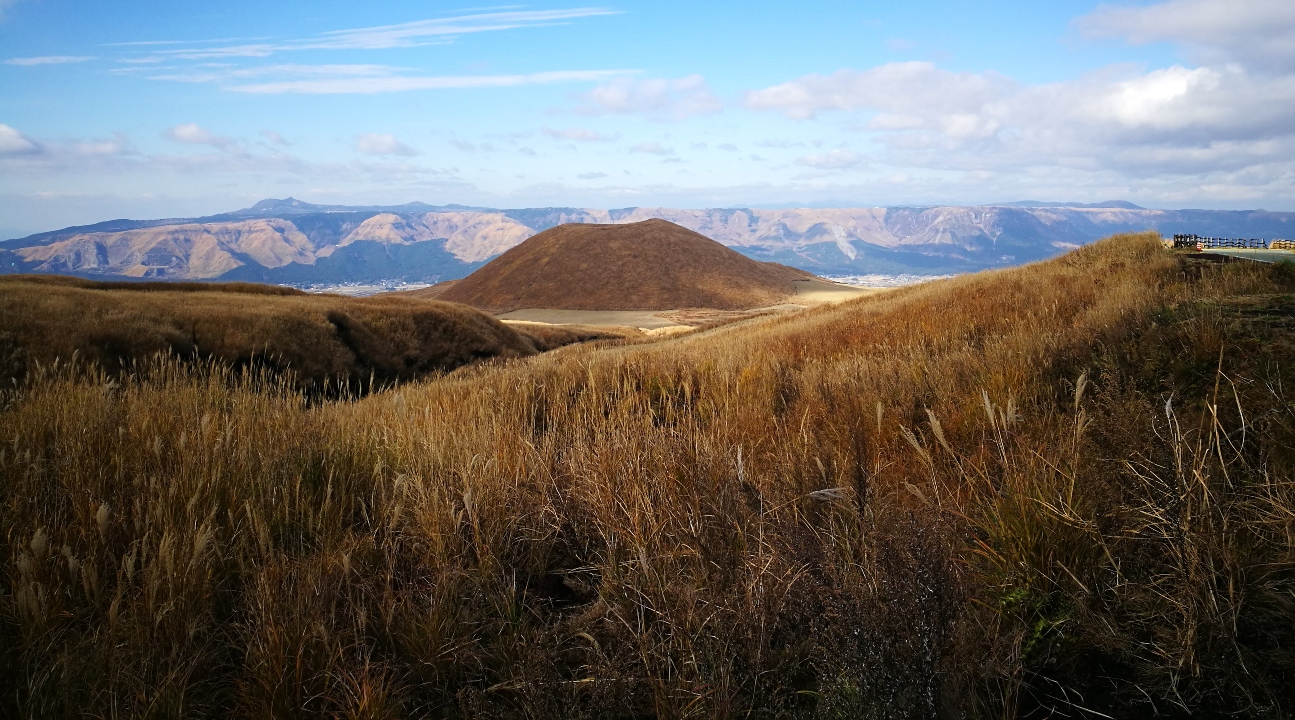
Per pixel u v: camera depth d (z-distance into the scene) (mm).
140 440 3682
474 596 2617
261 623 2252
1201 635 2092
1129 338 5625
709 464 3432
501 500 3348
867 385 5414
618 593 2645
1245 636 2127
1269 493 2420
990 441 3643
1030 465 2824
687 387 6172
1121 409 3203
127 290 34375
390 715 2012
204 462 3225
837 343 9984
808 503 3102
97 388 4613
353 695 2090
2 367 5566
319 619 2277
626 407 5391
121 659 2078
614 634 2408
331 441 4004
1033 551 2449
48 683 2002
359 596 2611
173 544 2492
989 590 2436
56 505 3021
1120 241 20422
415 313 40938
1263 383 3576
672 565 2723
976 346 7188
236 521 2953
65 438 3617
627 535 2961
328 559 2682
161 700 1958
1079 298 10023
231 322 28219
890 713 2012
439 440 4145
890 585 2215
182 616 2258
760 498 2986
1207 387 4113
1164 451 2643
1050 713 2053
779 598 2441
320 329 31969
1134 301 7129
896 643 2117
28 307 22109
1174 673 2070
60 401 4273
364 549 2859
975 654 2107
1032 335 6270
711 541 2781
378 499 3420
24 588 2174
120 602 2355
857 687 2041
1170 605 2227
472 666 2385
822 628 2312
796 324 20000
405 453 4016
